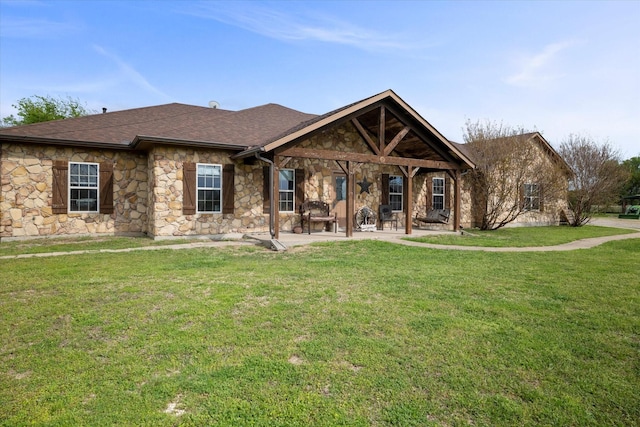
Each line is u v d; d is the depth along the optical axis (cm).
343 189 1401
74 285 529
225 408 241
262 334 357
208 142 1078
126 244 959
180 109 1548
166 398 253
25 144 1038
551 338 356
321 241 1003
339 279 576
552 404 249
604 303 468
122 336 358
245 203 1191
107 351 325
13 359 311
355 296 484
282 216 1264
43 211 1062
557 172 1731
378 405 246
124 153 1170
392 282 562
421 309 434
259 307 436
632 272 657
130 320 395
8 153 1019
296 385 269
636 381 279
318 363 301
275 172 977
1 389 265
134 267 657
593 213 1995
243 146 1127
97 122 1268
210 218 1129
